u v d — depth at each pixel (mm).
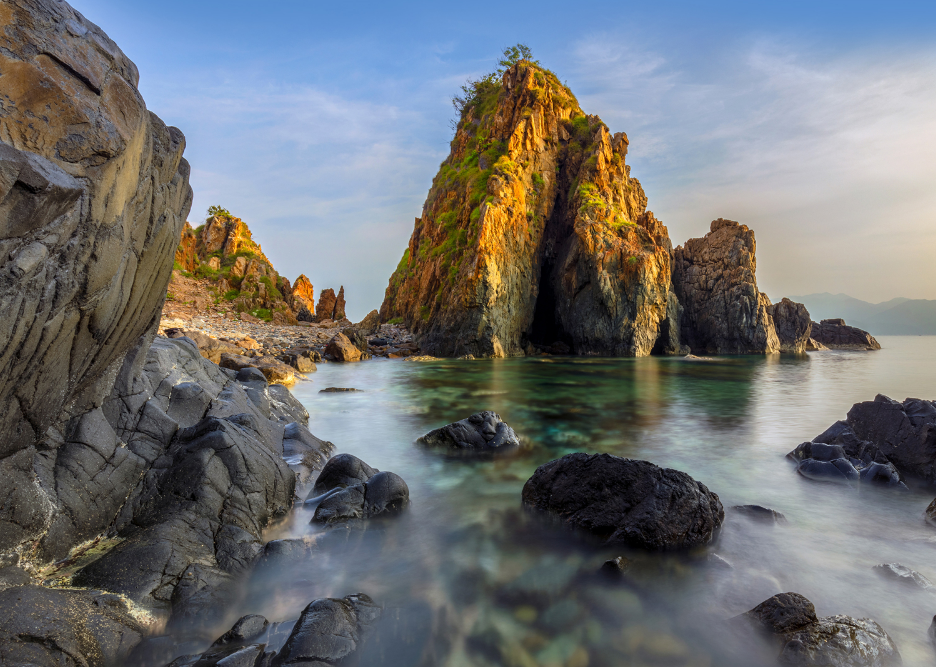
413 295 53750
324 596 5230
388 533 6809
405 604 5090
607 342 44875
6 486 4555
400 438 12039
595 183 50625
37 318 3818
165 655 4117
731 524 7062
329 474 7848
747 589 5406
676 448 11414
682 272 55812
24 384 4242
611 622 4852
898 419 9719
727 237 53500
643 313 44688
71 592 4391
